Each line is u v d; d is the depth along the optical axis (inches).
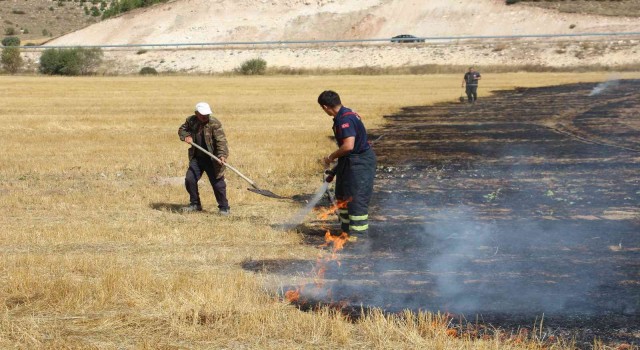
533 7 3353.8
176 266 277.3
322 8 3710.6
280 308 225.5
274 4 3804.1
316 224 359.3
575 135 765.3
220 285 239.9
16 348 190.7
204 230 340.2
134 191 457.4
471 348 191.9
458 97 1375.5
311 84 1935.3
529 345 194.7
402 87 1739.7
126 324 210.2
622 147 664.4
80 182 498.9
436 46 2992.1
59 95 1560.0
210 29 3688.5
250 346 195.2
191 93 1610.5
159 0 4121.6
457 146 690.2
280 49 3157.0
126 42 3671.3
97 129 870.4
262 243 319.3
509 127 857.5
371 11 3595.0
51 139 756.0
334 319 211.9
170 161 593.9
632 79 1883.6
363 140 314.8
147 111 1137.4
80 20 5334.6
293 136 765.3
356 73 2699.3
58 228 342.0
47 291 234.2
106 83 2095.2
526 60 2783.0
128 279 244.7
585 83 1754.4
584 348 196.5
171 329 206.2
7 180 507.2
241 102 1317.7
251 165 561.6
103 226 347.9
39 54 3115.2
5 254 294.5
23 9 5477.4
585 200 421.7
